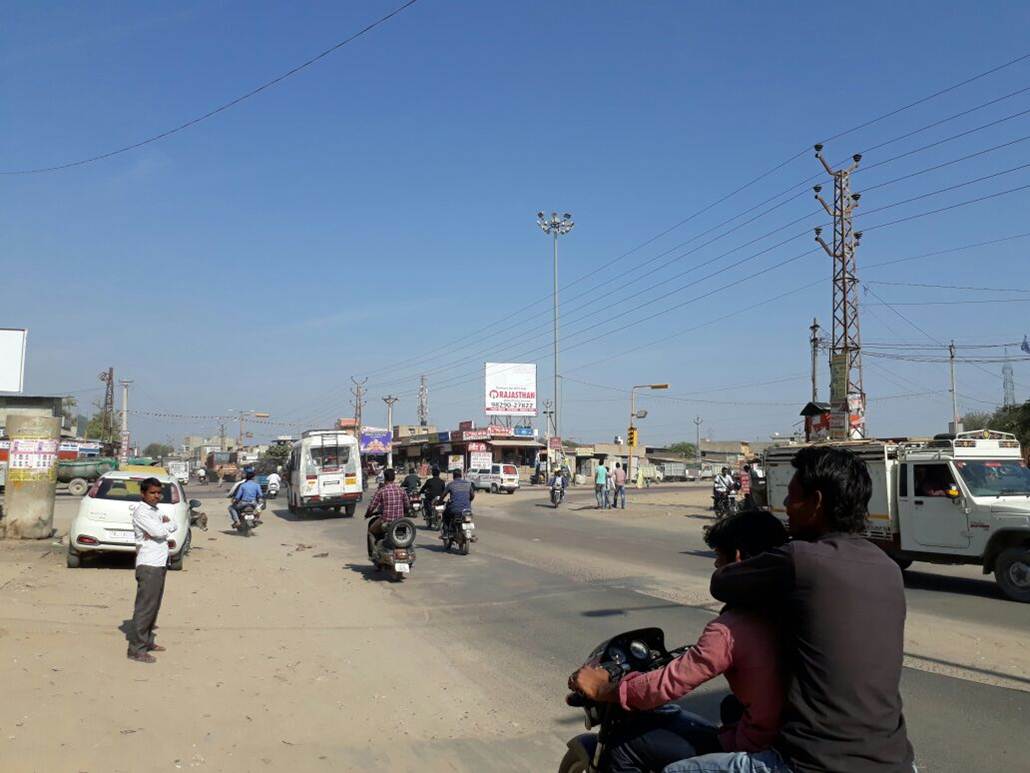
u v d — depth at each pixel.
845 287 33.88
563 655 8.37
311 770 5.12
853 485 2.85
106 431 83.38
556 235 48.50
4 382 23.06
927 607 11.05
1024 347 34.31
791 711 2.68
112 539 13.42
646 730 3.34
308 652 8.26
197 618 9.78
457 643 8.91
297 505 30.81
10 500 17.34
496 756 5.47
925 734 5.86
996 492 12.52
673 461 103.44
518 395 69.56
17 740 5.16
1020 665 7.82
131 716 5.84
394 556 13.34
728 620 2.87
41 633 8.30
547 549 18.59
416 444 79.69
